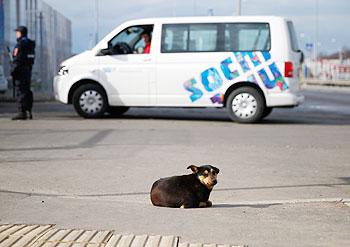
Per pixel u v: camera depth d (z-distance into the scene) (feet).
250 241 20.26
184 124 56.80
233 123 58.65
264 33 58.13
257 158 38.09
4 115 63.82
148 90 59.62
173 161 36.32
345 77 237.86
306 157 38.86
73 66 60.95
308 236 20.99
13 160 36.22
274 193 28.53
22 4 100.42
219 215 23.82
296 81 58.80
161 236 20.58
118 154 38.58
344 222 23.03
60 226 22.00
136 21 60.34
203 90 58.65
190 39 59.00
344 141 46.39
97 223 22.43
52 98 95.30
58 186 29.40
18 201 26.13
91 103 60.90
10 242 19.81
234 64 58.08
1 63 89.25
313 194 28.43
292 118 66.44
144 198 27.02
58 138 45.57
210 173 24.98
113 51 60.39
